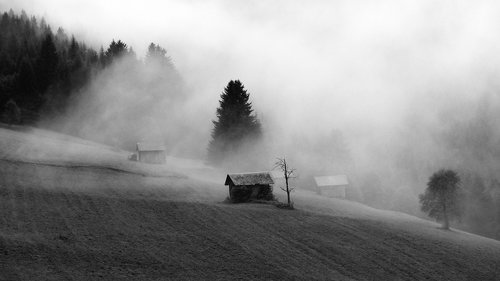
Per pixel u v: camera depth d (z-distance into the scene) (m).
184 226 50.25
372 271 42.38
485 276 44.75
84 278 33.31
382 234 55.78
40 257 36.34
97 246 40.62
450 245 54.62
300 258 43.66
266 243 47.06
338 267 42.38
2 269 33.16
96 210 52.78
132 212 53.62
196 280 35.50
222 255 42.09
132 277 34.62
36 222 45.72
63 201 55.00
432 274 43.47
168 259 39.44
